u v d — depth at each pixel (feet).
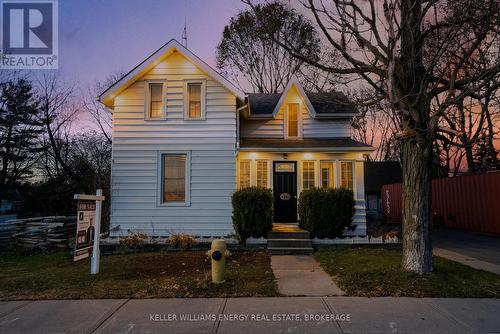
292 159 42.73
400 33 20.86
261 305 17.94
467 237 47.19
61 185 63.26
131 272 25.54
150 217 40.19
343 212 35.83
